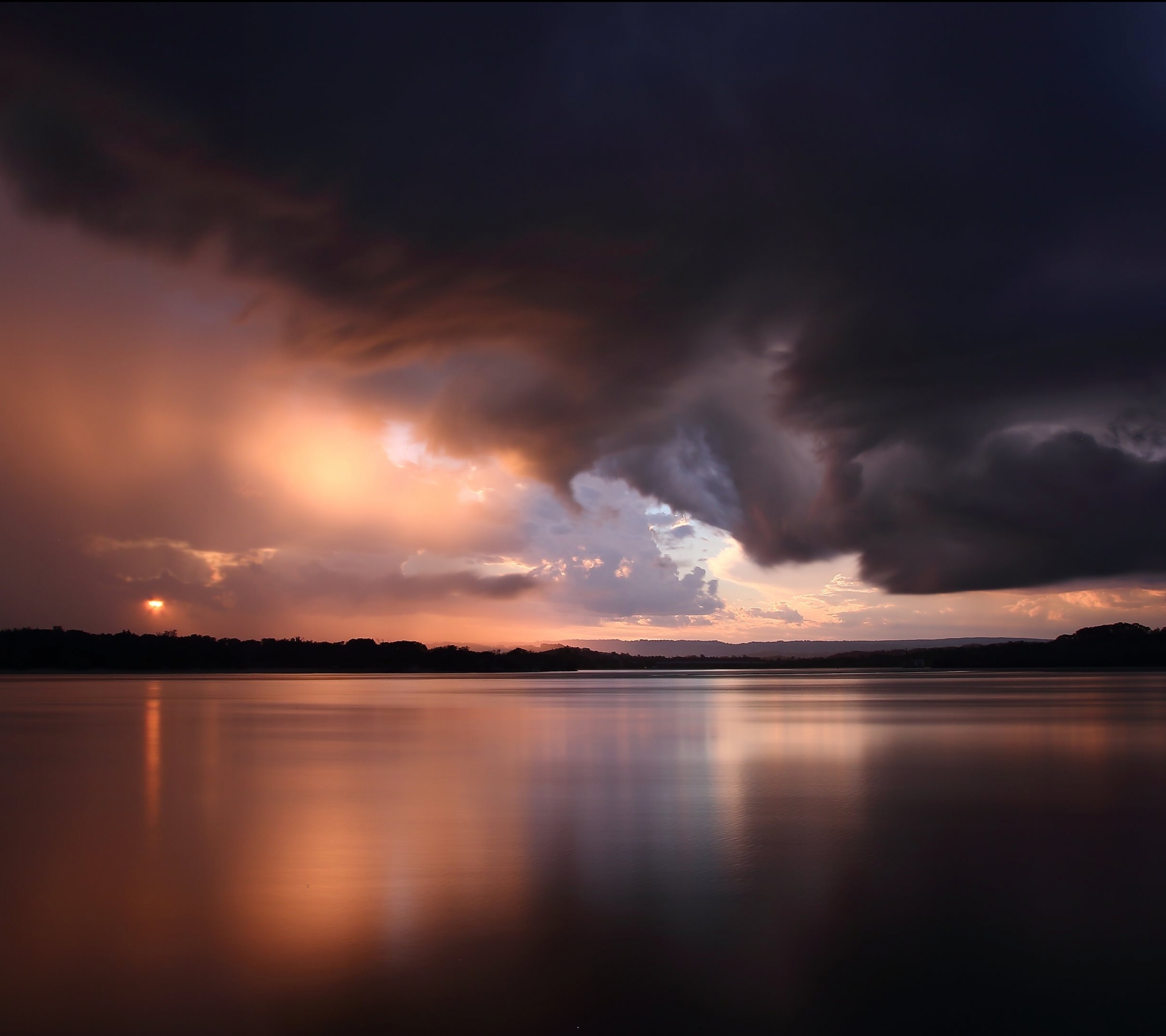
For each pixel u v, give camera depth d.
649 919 13.15
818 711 56.97
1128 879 15.16
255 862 16.42
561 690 102.25
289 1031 9.77
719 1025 9.88
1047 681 127.81
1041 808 21.44
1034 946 12.10
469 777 27.00
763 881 15.01
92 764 30.58
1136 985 10.89
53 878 15.52
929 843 17.66
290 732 42.75
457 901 14.05
